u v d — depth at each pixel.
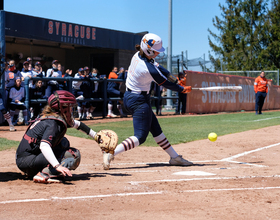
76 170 5.12
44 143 3.82
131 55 19.45
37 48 18.12
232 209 3.18
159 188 3.95
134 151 7.13
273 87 24.64
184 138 8.84
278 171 5.14
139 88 5.15
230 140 8.68
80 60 19.56
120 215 2.98
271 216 3.00
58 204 3.26
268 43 43.16
